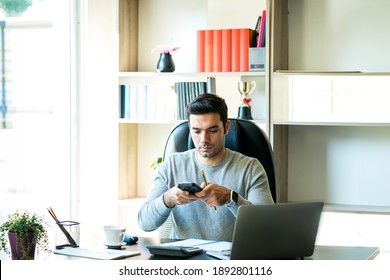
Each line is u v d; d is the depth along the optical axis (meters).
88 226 4.76
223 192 2.56
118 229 2.50
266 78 4.19
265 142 3.02
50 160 4.61
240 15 4.59
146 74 4.54
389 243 4.21
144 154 4.85
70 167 4.76
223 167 2.88
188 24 4.75
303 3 4.45
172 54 4.78
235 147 3.02
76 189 4.77
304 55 4.46
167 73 4.46
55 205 4.64
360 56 4.38
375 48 4.34
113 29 4.71
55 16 4.62
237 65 4.32
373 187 4.39
